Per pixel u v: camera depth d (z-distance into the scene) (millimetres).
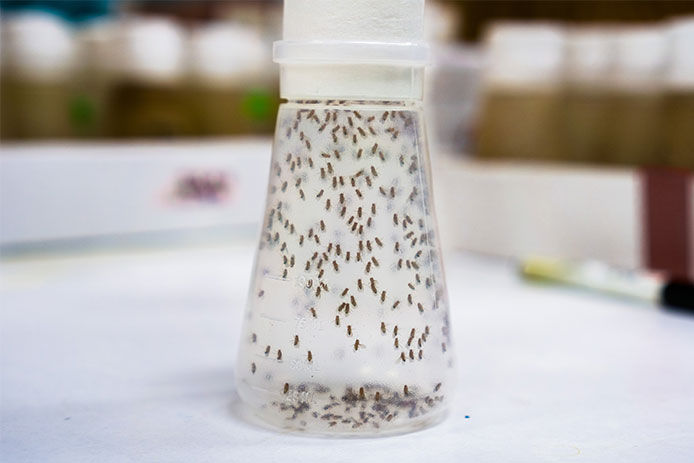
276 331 364
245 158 753
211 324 500
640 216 576
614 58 608
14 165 634
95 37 696
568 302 548
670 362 443
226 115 747
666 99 566
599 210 604
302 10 360
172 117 713
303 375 360
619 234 592
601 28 690
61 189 658
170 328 492
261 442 362
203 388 411
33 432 369
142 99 698
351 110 360
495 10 798
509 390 410
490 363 442
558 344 469
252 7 796
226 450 356
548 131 653
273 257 366
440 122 742
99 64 695
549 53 640
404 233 362
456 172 707
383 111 362
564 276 581
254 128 776
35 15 667
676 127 560
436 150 740
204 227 738
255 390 368
